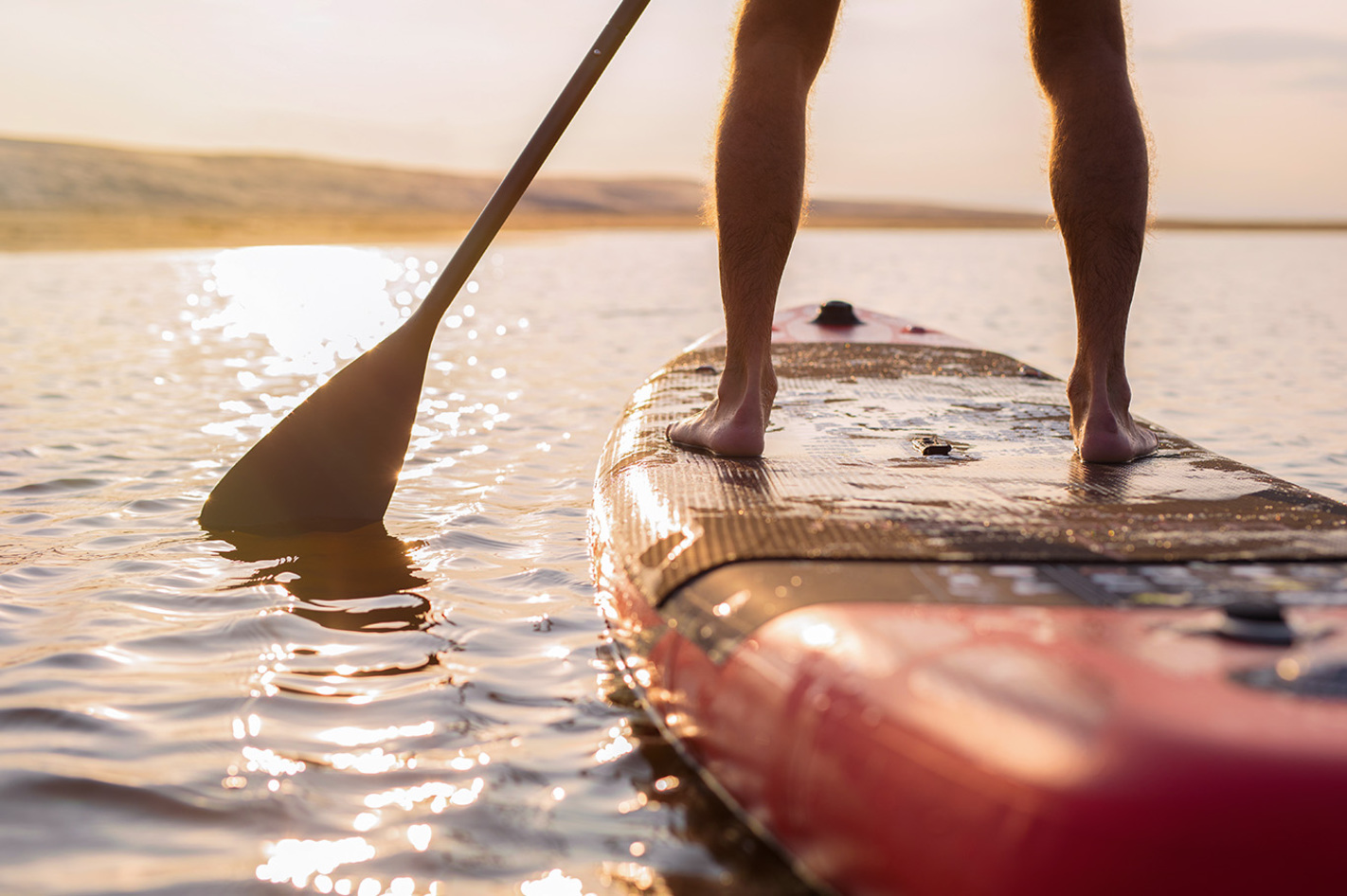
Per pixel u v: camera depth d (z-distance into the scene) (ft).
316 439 8.12
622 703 5.11
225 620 6.14
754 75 5.84
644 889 3.62
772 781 3.53
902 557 4.24
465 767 4.50
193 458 10.56
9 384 15.11
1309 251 80.07
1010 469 5.82
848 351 10.39
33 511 8.52
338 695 5.19
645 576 4.77
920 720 3.00
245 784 4.35
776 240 5.96
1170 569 4.06
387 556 7.43
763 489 5.39
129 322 24.17
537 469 10.37
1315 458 11.10
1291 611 3.56
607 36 7.72
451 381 16.17
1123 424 6.06
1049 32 5.83
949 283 40.91
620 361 18.57
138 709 5.01
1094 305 5.93
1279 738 2.65
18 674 5.36
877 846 3.01
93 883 3.66
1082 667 3.05
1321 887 2.46
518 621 6.21
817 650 3.53
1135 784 2.56
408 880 3.71
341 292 37.35
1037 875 2.57
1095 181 5.71
